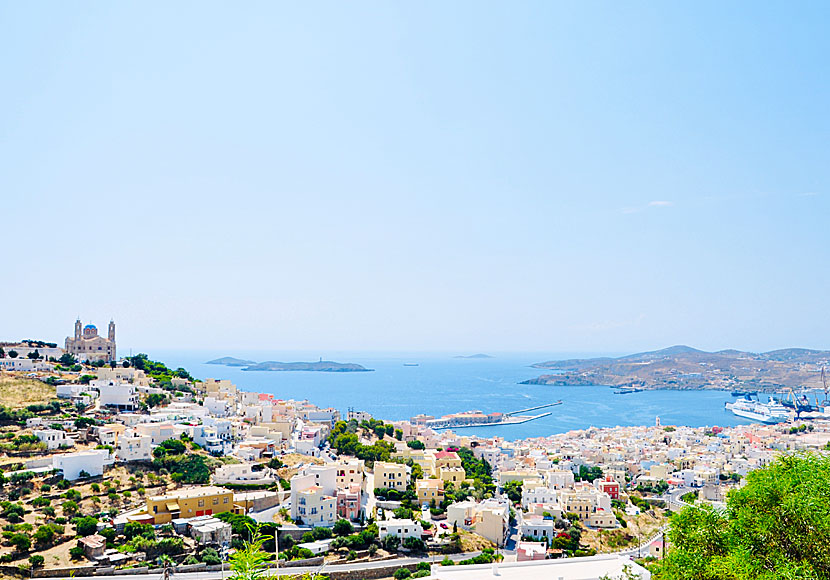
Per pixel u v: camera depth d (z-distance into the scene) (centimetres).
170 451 17462
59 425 18762
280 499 15775
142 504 14438
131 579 10738
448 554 13875
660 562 5700
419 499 17512
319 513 14550
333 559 12825
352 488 16262
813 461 5816
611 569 10131
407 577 11519
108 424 19288
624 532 17525
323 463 19838
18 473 14488
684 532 5500
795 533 4781
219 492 14400
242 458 18725
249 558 3500
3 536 11900
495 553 14088
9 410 19325
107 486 15000
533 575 9862
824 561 4631
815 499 4812
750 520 5103
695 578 4988
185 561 11731
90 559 11494
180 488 15588
